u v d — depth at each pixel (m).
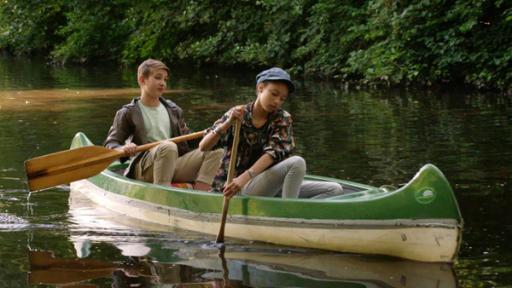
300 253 4.55
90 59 20.94
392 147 7.54
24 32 23.08
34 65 20.05
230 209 4.89
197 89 13.10
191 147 6.16
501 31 12.41
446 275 4.11
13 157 7.44
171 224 5.23
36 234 5.01
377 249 4.46
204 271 4.21
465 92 12.06
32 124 9.38
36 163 5.57
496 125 8.60
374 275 4.12
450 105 10.47
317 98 11.70
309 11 15.90
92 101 11.69
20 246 4.74
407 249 4.38
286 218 4.68
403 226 4.35
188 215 5.11
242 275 4.12
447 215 4.25
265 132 4.91
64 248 4.68
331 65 14.80
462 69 12.90
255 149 4.96
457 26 12.80
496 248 4.54
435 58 13.12
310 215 4.61
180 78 15.41
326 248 4.59
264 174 4.93
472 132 8.22
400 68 13.06
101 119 9.74
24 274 4.20
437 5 13.04
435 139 7.89
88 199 6.02
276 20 16.30
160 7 19.16
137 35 19.47
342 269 4.23
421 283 3.98
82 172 5.66
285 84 4.77
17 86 14.12
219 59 17.67
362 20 14.89
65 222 5.32
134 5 20.41
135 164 5.86
